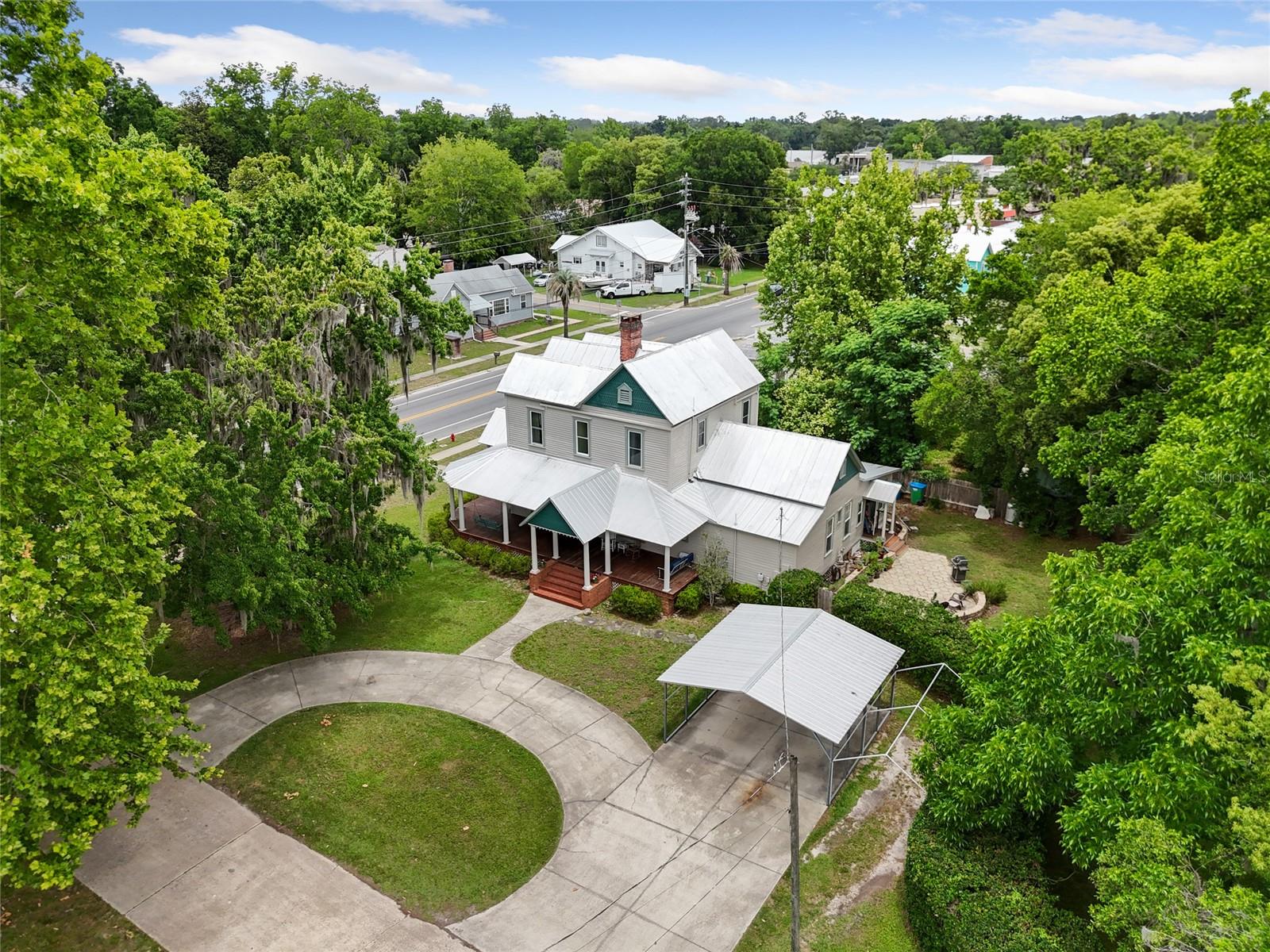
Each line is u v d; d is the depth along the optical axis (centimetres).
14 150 1484
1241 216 2789
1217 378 2189
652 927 1827
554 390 3416
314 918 1842
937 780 1891
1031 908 1661
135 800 1667
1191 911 1248
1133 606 1501
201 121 8556
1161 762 1430
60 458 1669
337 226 2614
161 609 2427
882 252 4262
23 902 1873
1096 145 6200
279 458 2480
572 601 3111
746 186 10212
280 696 2603
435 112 11700
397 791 2217
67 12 1838
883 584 3266
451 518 3678
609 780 2262
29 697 1677
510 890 1920
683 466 3247
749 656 2322
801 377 3881
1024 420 3300
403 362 2812
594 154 12381
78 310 1861
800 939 1798
